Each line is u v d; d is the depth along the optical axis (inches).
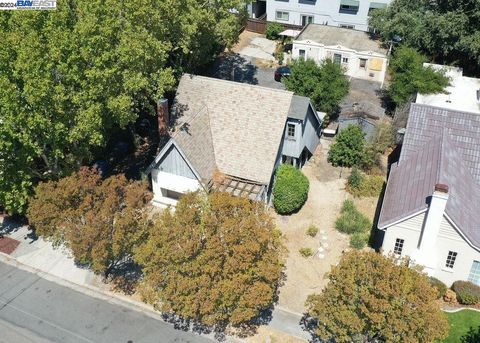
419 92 1857.8
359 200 1603.1
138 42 1314.0
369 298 958.4
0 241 1471.5
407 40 2208.4
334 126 1936.5
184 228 1070.4
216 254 1034.7
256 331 1188.5
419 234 1270.9
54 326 1208.8
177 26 1620.3
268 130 1491.1
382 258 1016.2
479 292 1242.6
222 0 1769.2
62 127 1275.8
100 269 1164.5
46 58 1209.4
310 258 1390.3
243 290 1051.3
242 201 1110.4
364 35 2402.8
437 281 1273.4
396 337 952.9
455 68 2060.8
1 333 1187.3
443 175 1301.7
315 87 1820.9
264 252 1085.8
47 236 1230.3
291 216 1539.1
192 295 1050.1
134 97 1556.3
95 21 1256.8
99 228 1141.1
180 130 1455.5
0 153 1310.3
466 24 2076.8
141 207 1211.9
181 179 1496.1
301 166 1758.1
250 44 2620.6
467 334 1172.5
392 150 1817.2
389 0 2480.3
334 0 2576.3
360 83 2273.6
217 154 1518.2
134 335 1184.2
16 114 1243.2
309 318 1219.9
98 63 1253.1
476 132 1453.0
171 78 1451.8
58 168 1438.2
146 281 1107.9
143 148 1836.9
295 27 2721.5
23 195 1371.8
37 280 1344.7
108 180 1240.2
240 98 1542.8
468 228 1222.3
